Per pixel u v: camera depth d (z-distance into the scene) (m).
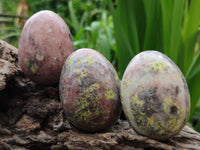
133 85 0.22
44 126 0.27
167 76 0.22
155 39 0.42
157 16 0.41
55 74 0.27
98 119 0.23
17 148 0.25
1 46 0.29
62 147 0.25
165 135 0.23
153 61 0.23
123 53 0.42
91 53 0.25
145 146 0.23
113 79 0.24
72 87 0.23
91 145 0.23
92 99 0.23
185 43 0.43
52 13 0.27
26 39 0.26
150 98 0.22
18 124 0.26
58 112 0.27
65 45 0.27
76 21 0.63
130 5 0.42
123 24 0.44
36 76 0.27
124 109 0.23
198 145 0.25
